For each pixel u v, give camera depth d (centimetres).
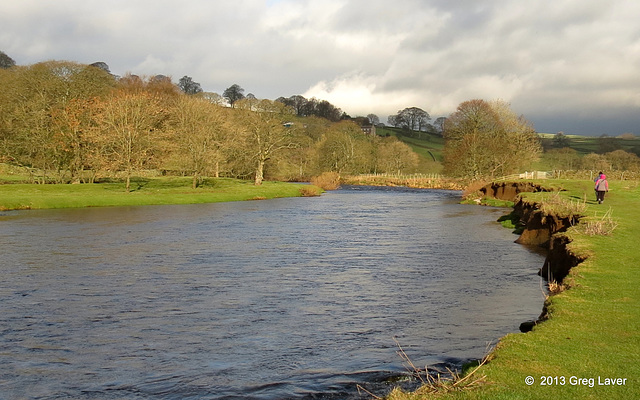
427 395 741
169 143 7112
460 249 2630
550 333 973
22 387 970
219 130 7969
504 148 8419
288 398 911
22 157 6494
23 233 3177
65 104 6569
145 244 2781
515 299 1612
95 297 1647
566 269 1794
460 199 6694
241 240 2950
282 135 8512
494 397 708
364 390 938
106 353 1149
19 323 1372
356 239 3002
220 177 9094
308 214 4603
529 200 3666
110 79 9394
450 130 9456
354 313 1466
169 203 5625
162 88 10044
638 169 7669
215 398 916
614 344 907
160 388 962
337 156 11694
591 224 2125
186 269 2108
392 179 10856
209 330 1314
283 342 1221
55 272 2038
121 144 6188
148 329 1323
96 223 3741
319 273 2030
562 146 14950
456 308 1512
